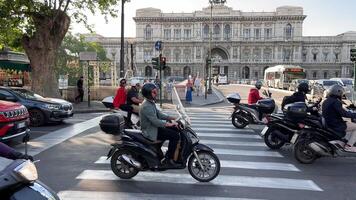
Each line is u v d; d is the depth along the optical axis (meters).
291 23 125.69
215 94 41.41
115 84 34.22
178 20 129.12
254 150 10.37
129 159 7.18
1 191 3.16
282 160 9.19
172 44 129.12
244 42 126.56
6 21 21.92
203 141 11.79
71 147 10.58
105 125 9.29
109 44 134.50
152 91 7.18
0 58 25.80
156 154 7.16
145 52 130.50
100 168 8.20
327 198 6.33
